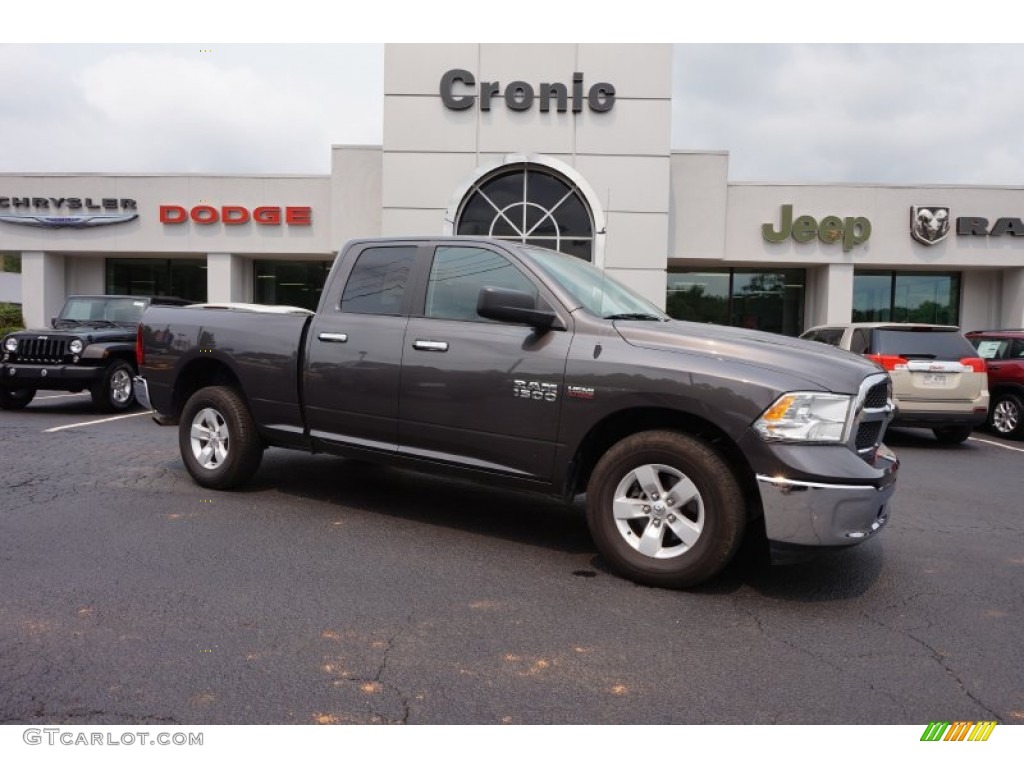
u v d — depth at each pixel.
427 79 16.70
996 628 3.52
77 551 4.29
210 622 3.36
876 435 4.12
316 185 19.62
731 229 19.08
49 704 2.64
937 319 20.86
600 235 16.39
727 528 3.71
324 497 5.68
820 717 2.70
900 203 19.17
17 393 11.19
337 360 5.02
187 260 21.45
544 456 4.23
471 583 3.95
